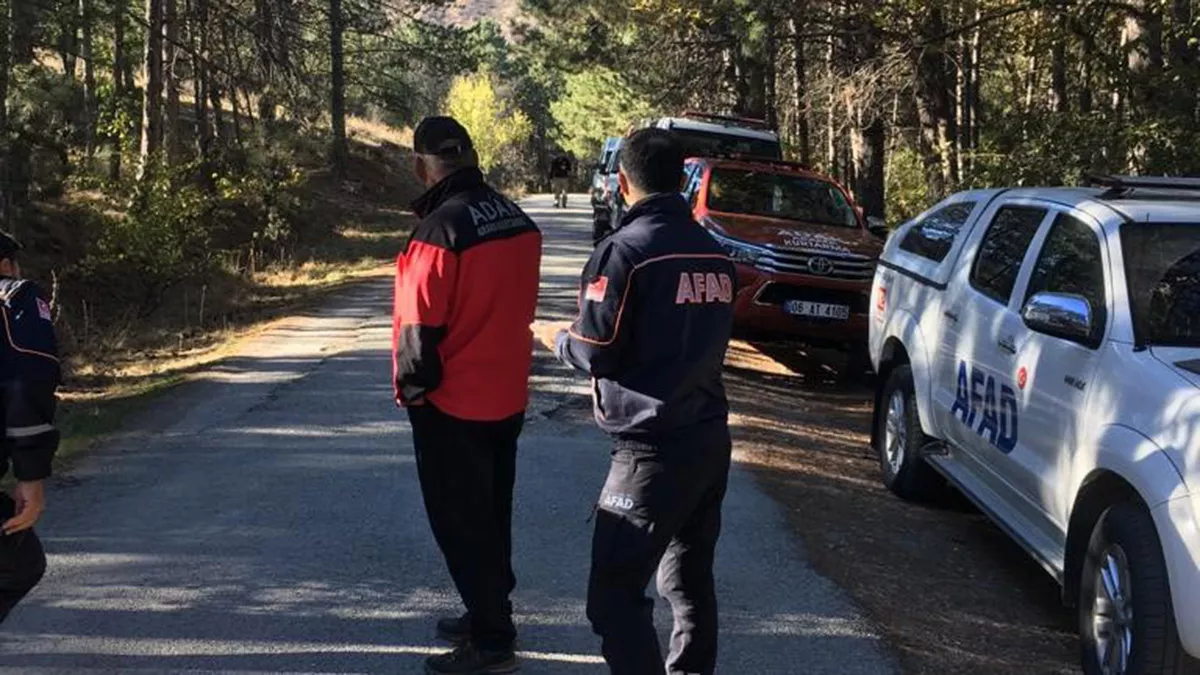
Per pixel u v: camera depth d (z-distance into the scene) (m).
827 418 8.66
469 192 3.81
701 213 10.34
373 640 4.22
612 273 3.26
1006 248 5.66
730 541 5.49
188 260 16.59
